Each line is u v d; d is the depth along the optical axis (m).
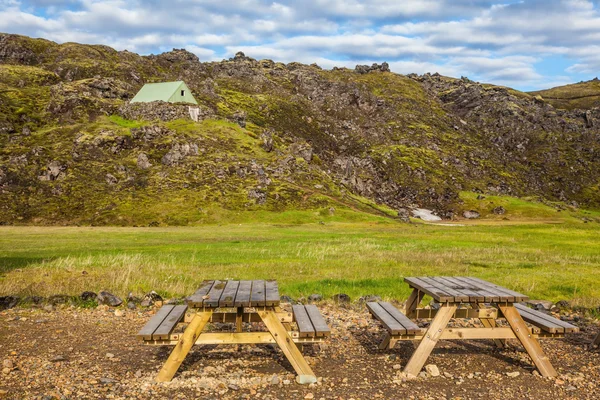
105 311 11.51
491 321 9.09
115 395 6.53
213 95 198.50
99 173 103.12
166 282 15.23
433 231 59.19
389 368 7.79
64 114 137.00
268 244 37.12
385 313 8.55
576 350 8.91
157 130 120.94
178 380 7.07
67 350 8.40
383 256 25.52
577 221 128.00
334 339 9.47
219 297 7.24
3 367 7.42
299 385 7.00
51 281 14.93
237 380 7.09
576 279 17.05
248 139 135.25
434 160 183.62
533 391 6.90
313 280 16.52
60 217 85.44
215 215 88.25
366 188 148.38
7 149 109.12
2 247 35.56
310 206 97.56
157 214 87.44
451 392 6.81
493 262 22.80
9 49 199.75
